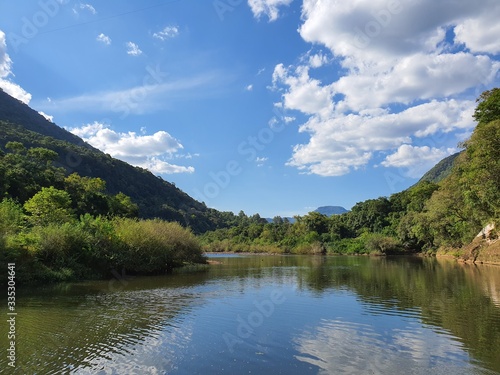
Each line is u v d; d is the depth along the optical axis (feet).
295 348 38.42
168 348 37.78
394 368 32.89
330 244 330.34
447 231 204.54
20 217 110.63
